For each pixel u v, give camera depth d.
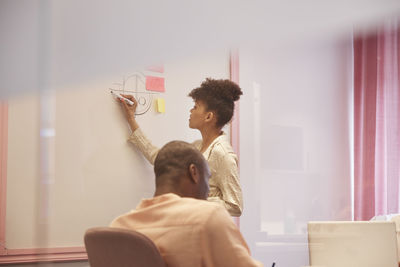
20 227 1.90
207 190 1.10
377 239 1.65
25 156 1.87
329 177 2.92
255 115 2.68
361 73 2.64
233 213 1.84
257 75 2.63
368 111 2.68
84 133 2.08
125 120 2.21
